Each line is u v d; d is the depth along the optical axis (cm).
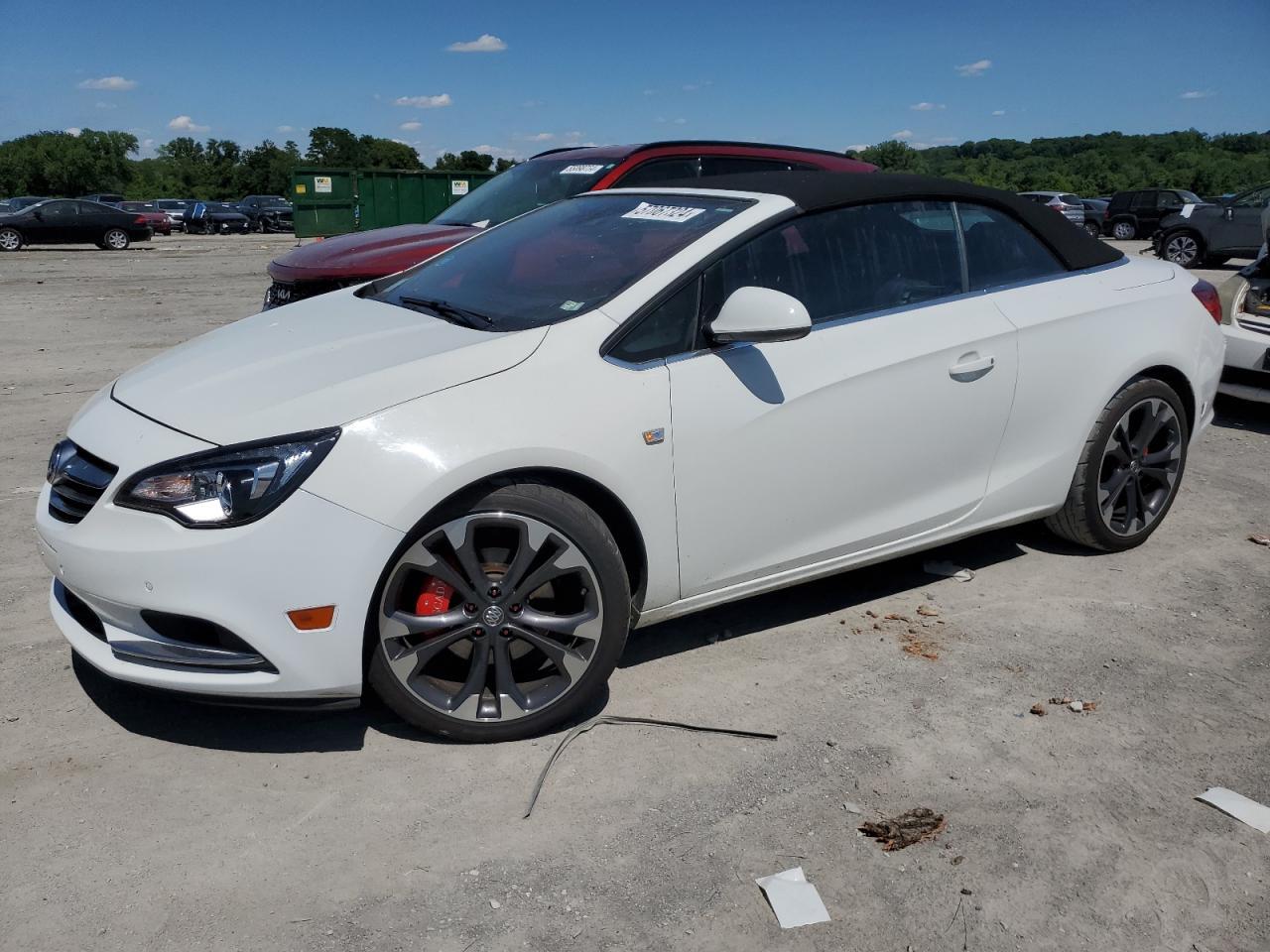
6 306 1272
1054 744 300
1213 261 2088
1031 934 227
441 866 242
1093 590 410
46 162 9706
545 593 302
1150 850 255
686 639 361
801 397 325
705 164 718
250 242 3312
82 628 288
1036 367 385
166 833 250
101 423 289
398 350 295
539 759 285
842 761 288
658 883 238
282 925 222
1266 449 634
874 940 223
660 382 300
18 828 250
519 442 273
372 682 277
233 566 255
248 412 268
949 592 406
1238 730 310
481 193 748
